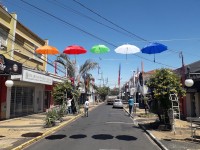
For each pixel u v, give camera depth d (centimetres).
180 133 1539
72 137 1453
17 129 1703
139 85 4728
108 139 1391
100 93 10006
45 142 1306
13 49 2372
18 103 2575
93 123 2189
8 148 1104
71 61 3572
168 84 1669
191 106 2377
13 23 2448
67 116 2727
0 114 2200
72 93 2955
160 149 1156
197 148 1117
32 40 3009
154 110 1822
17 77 2227
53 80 3241
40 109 3198
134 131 1720
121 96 10469
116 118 2688
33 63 3044
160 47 1455
